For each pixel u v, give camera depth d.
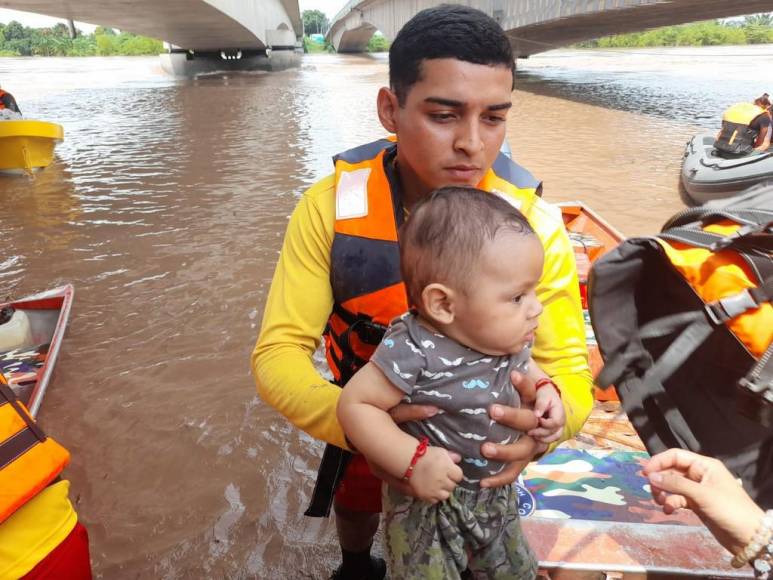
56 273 6.17
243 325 4.97
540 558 1.67
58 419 3.80
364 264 1.59
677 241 1.38
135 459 3.45
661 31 64.56
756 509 1.23
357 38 64.06
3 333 4.56
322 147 12.70
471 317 1.21
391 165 1.65
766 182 1.48
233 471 3.34
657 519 2.13
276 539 2.91
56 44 71.38
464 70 1.34
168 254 6.61
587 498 2.24
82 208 8.48
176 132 14.84
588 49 57.16
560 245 1.61
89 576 1.85
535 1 22.91
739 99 19.14
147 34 29.50
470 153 1.41
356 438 1.28
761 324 1.24
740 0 16.41
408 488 1.26
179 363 4.41
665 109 17.34
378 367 1.28
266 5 35.78
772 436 1.36
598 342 1.58
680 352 1.37
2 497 1.55
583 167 10.53
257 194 9.12
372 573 2.46
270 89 24.41
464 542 1.42
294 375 1.51
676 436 1.49
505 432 1.34
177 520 3.03
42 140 10.32
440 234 1.19
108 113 18.14
